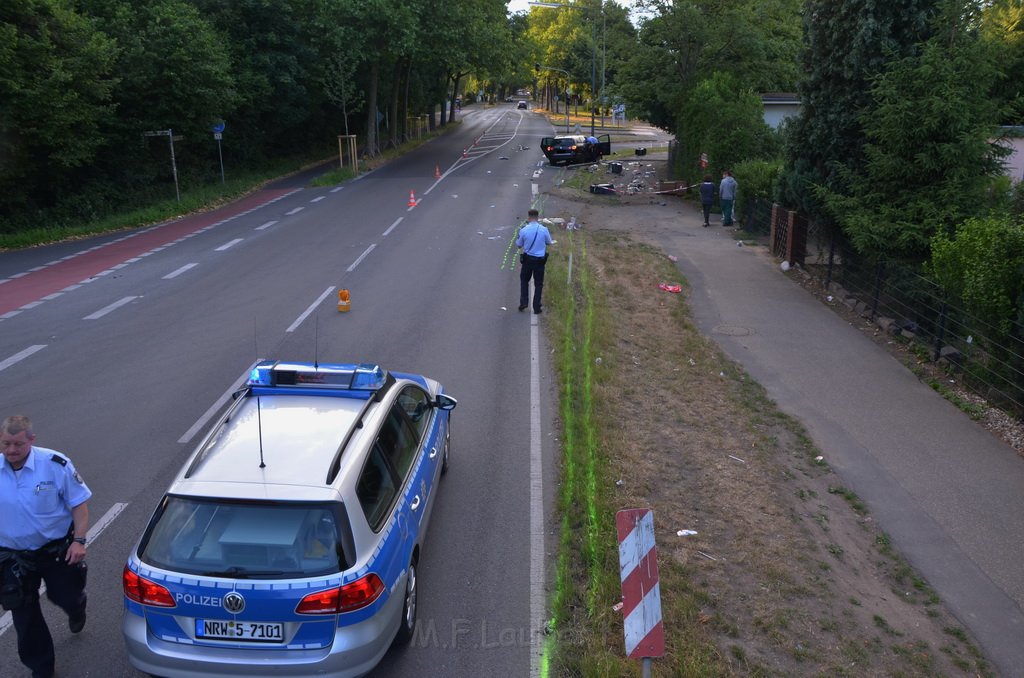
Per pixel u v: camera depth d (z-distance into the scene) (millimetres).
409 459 6152
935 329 12258
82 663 5473
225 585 4555
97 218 28516
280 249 21078
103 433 9391
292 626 4609
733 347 12977
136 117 32656
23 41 24141
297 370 6078
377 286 16656
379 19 42375
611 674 5184
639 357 12188
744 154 28422
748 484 8172
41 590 6344
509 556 6734
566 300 14977
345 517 4770
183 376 11312
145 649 4676
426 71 63562
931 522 7684
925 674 5570
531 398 10344
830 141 17062
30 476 4930
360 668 4742
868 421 10023
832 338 13414
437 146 57875
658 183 36031
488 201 29688
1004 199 14320
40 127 25578
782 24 46844
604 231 23703
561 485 7836
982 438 9531
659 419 9781
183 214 29438
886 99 14297
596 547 6645
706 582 6371
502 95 169500
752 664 5434
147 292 16500
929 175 14141
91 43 26672
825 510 7859
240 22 40594
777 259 19531
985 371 10742
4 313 15008
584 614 5922
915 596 6566
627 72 37250
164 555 4684
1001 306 10328
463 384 10875
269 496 4734
